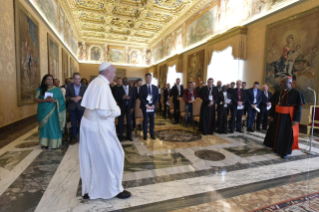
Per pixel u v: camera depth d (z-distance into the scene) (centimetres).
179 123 780
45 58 717
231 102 607
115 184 218
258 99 624
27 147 419
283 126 390
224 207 216
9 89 444
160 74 1722
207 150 427
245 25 763
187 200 229
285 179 289
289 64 593
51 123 398
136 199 228
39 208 206
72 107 436
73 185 258
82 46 1881
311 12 526
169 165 338
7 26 432
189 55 1203
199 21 1084
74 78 433
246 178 291
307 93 546
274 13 639
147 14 1184
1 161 339
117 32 1598
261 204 223
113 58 1992
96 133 205
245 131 636
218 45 888
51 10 803
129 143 477
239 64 807
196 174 303
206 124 581
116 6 1088
